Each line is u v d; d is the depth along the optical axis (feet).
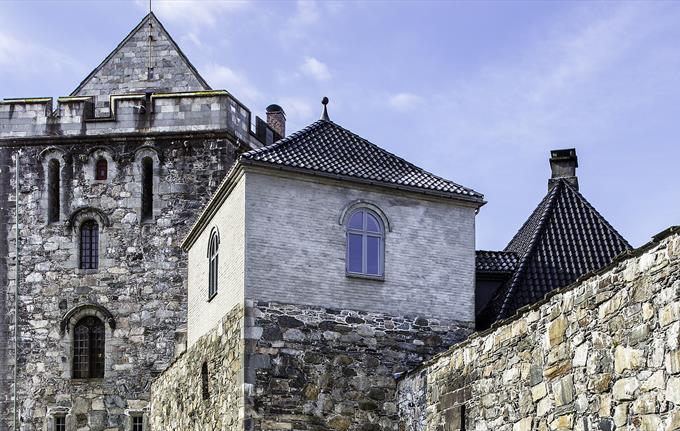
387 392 91.20
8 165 136.36
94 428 128.98
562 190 111.14
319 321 90.58
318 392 88.99
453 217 98.48
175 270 131.75
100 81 142.61
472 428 74.74
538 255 102.42
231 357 90.58
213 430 94.17
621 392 56.85
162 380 119.24
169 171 133.90
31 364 131.64
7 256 134.62
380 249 94.79
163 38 143.95
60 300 132.77
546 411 64.54
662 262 53.88
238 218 91.91
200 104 134.51
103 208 134.21
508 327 70.28
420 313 94.73
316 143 98.53
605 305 58.75
